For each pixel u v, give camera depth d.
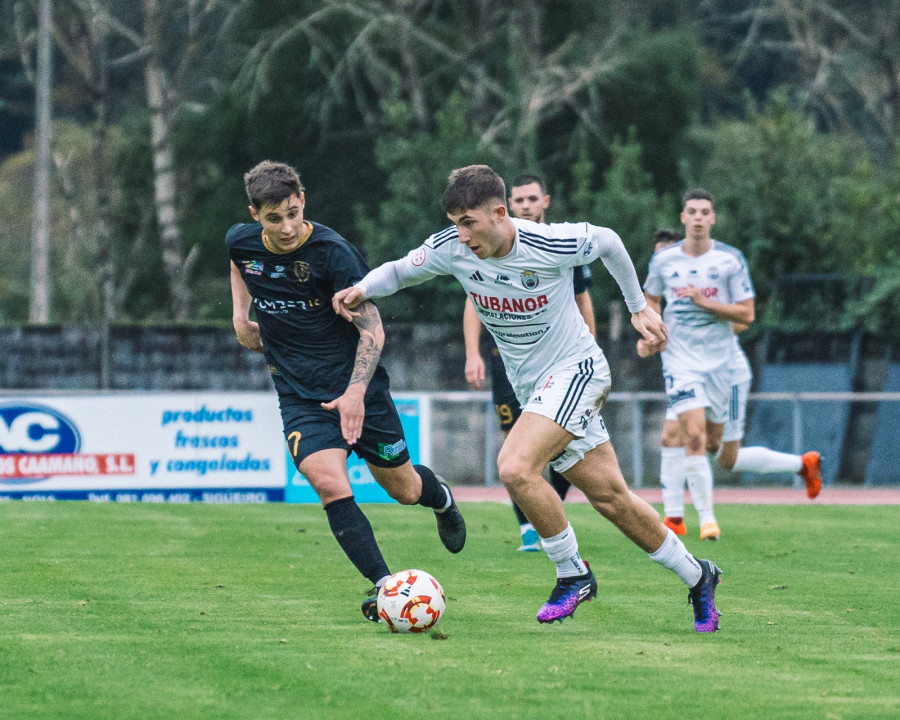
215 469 46.47
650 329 19.12
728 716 13.30
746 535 33.06
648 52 82.88
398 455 20.88
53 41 94.31
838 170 68.75
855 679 15.16
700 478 32.19
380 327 19.72
